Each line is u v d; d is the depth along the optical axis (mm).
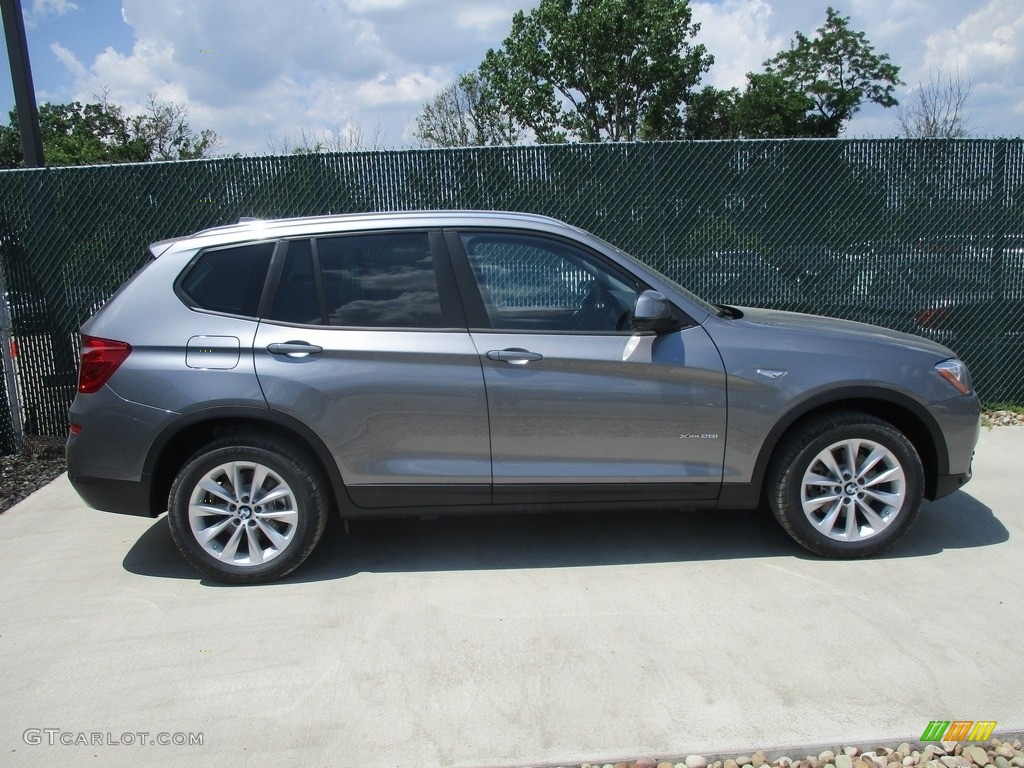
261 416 3863
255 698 3080
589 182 6734
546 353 3906
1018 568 4027
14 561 4449
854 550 4125
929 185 6875
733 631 3477
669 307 3898
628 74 33562
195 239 4090
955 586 3846
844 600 3730
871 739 2773
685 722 2885
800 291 6941
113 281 6699
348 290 3992
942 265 6977
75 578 4199
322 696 3082
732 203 6801
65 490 5723
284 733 2873
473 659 3311
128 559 4441
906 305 7012
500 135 31625
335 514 5020
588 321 4031
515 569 4160
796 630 3473
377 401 3891
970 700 2963
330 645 3445
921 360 4098
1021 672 3125
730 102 38656
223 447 3912
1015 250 7000
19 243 6602
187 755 2766
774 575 4012
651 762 2693
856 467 4086
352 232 4059
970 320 7062
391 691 3105
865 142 6770
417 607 3768
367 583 4035
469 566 4211
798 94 38781
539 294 4055
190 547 3969
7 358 6559
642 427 3980
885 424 4043
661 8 33594
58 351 6746
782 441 4105
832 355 4023
